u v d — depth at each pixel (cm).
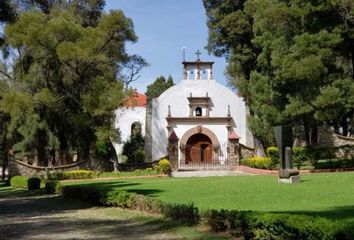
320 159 3288
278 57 3016
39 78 3588
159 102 4331
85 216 1543
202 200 1678
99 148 4253
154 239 1068
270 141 3997
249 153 4156
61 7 4044
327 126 4306
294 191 1834
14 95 3350
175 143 3744
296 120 3525
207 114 4309
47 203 2088
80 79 3544
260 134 3881
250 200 1605
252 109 4128
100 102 3288
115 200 1688
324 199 1526
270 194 1766
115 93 3341
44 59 3494
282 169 2288
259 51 4156
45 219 1517
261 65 3506
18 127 3975
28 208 1905
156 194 1989
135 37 3628
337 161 3275
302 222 820
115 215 1512
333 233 738
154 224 1262
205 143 4303
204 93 4350
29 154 3997
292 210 1303
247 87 4203
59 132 4009
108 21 3419
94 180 3388
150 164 4003
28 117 3812
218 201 1622
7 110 3350
